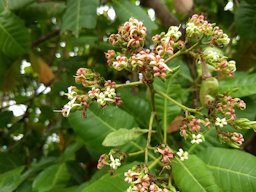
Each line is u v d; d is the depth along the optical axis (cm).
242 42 51
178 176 30
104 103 29
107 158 30
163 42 29
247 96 39
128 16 42
